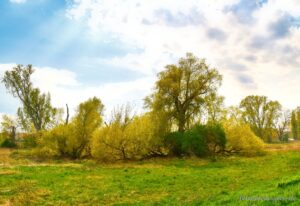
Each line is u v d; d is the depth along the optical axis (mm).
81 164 40812
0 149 66562
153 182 25969
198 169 34438
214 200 17359
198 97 55125
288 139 113438
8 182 24953
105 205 18672
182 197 20141
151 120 50375
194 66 55719
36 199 19859
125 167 37062
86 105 52750
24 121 70688
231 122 53031
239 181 25250
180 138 48938
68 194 21297
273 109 97062
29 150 59094
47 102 71438
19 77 70125
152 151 49531
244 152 50375
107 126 47406
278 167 33188
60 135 51969
